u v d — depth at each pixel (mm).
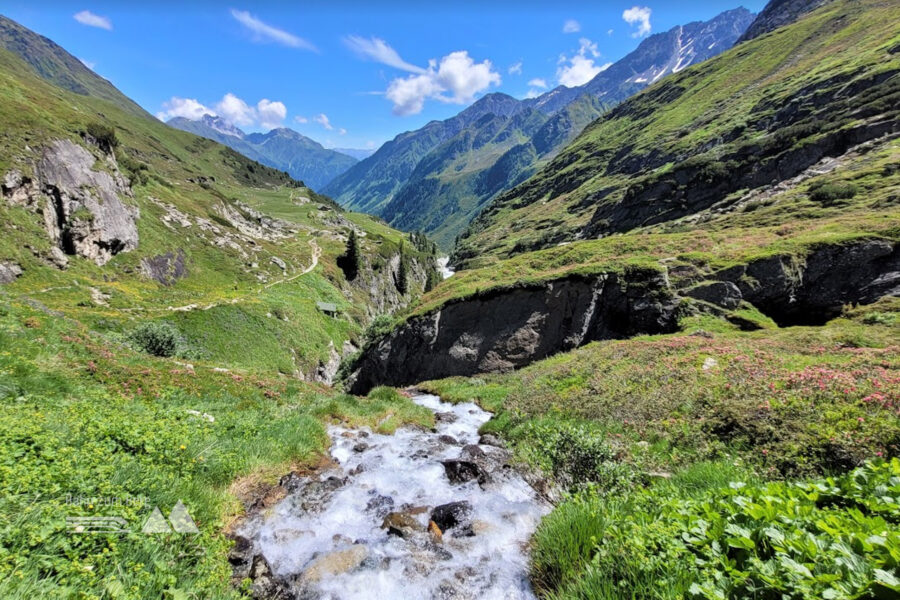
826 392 11336
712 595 3750
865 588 3178
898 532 3906
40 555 4965
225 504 8836
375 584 7203
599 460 10531
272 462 11469
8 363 12742
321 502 10195
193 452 9992
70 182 65562
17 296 19469
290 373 62469
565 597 5492
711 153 108000
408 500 10617
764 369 15328
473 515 9594
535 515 9547
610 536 5922
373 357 50969
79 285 55375
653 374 18062
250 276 96062
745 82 190500
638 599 4574
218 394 18500
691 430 12117
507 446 15055
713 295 33719
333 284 116938
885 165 52094
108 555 5441
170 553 6184
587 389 18953
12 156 58406
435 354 44094
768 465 9086
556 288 40000
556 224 175750
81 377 14758
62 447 7996
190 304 61781
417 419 19859
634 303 36594
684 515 5371
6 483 6090
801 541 3984
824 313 30938
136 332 31578
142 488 7422
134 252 73750
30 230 55906
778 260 32750
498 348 40562
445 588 7051
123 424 10227
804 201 52500
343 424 17281
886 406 9695
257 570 7262
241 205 162625
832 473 8125
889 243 30828
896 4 168000
